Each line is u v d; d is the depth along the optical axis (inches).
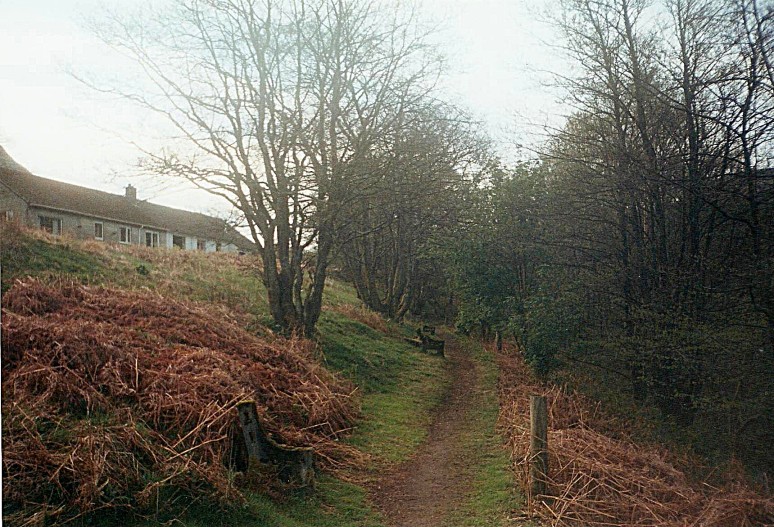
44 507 237.5
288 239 693.3
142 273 689.6
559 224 686.5
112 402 323.9
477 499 354.0
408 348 876.6
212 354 434.6
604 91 639.1
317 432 430.9
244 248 900.0
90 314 455.2
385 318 1126.4
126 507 254.8
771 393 484.7
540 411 346.9
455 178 892.0
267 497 312.8
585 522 324.5
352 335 826.2
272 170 674.2
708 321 534.3
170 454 299.3
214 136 652.1
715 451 504.1
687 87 565.9
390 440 460.4
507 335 887.7
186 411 339.3
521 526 317.1
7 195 1192.2
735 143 533.6
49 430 280.4
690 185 533.0
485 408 587.5
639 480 364.5
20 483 242.5
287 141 655.8
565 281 671.1
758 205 512.1
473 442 469.1
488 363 864.9
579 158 663.8
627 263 644.7
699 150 561.9
